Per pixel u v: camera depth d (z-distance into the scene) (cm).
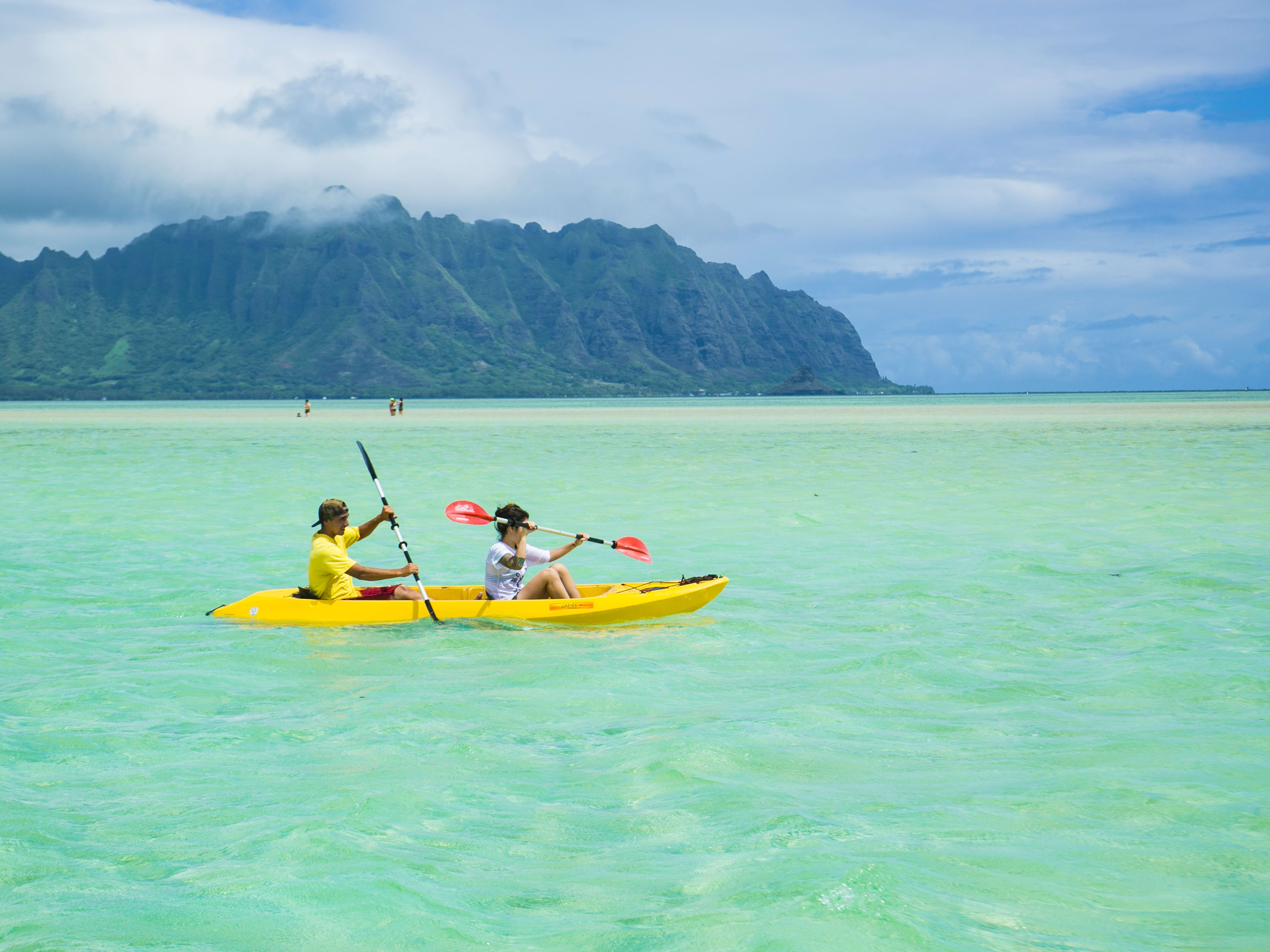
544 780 611
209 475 3002
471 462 3516
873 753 659
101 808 562
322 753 664
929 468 3161
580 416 10550
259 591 1230
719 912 431
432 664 921
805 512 2056
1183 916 430
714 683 851
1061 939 409
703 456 3894
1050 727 716
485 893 456
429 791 589
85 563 1473
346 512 1155
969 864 481
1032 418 8038
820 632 1038
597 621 1076
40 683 847
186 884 463
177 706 782
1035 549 1561
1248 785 589
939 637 1003
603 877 473
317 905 440
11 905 444
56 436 5844
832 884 448
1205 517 1919
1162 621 1061
